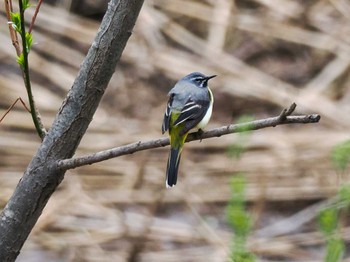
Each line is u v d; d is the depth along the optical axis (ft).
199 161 50.16
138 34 58.65
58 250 44.27
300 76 58.18
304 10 59.67
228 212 15.29
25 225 17.02
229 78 56.03
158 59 57.47
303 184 48.24
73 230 45.37
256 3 61.62
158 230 45.34
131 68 57.82
